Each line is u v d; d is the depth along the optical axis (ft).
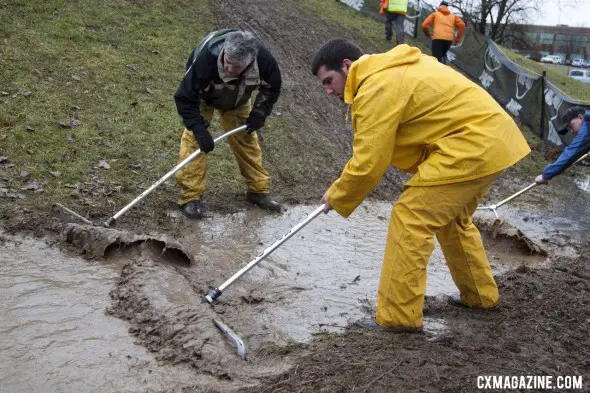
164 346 11.28
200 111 18.31
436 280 16.25
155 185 17.01
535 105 38.17
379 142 10.91
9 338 11.19
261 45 17.15
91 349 11.10
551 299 14.73
